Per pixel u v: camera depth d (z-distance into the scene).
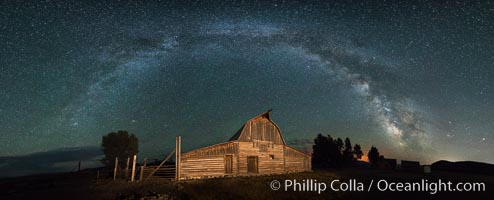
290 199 18.05
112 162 39.31
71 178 25.20
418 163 40.00
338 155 53.75
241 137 28.84
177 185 18.92
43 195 16.50
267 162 30.23
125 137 41.00
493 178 30.20
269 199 17.45
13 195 16.77
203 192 17.48
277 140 32.12
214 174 26.12
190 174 24.75
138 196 15.59
